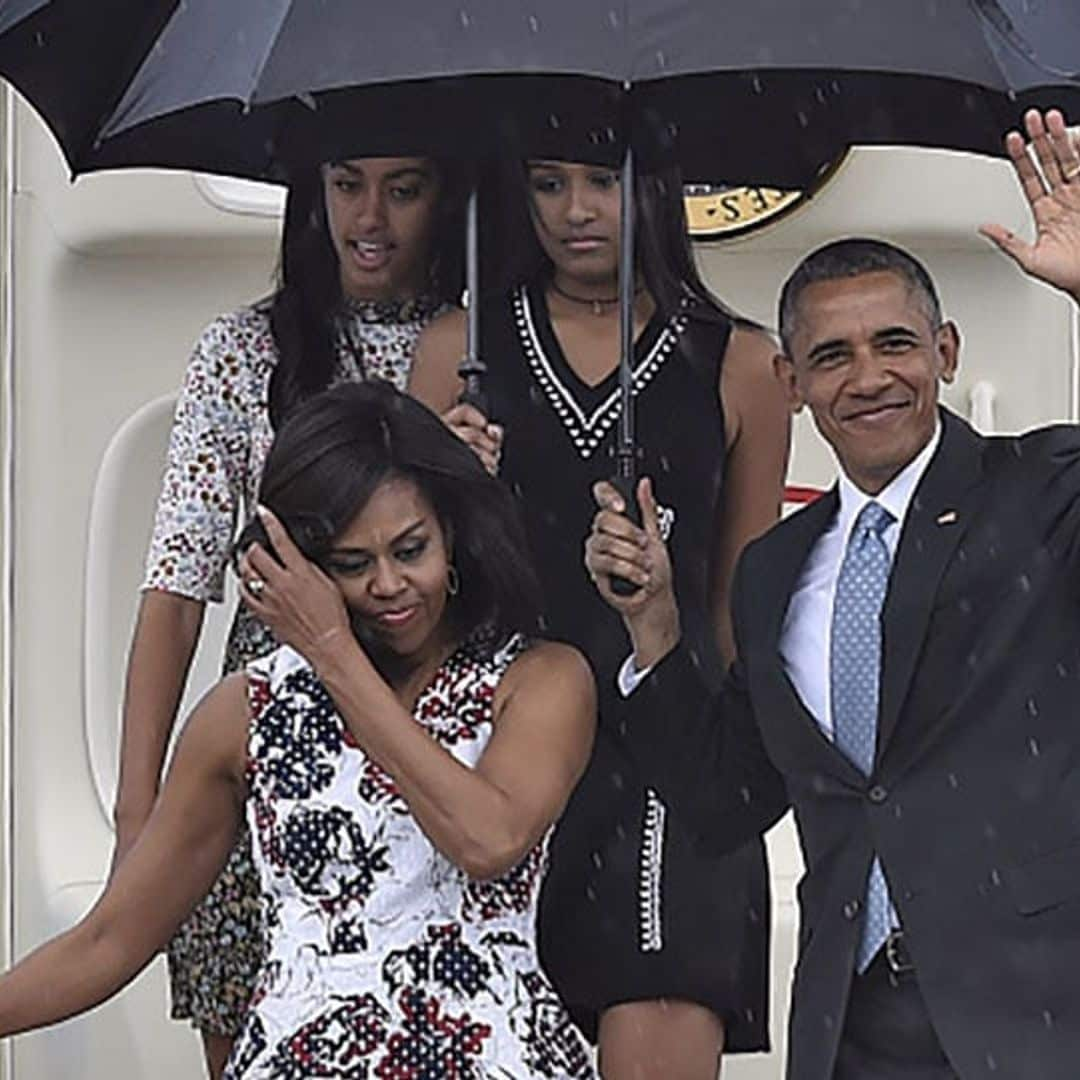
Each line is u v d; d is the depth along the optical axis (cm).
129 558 2569
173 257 2564
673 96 1975
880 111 1994
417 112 1989
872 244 1797
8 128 2566
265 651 2058
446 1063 1694
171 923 1789
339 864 1730
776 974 2438
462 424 1956
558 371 2042
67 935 1770
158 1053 2469
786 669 1789
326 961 1722
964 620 1747
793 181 2052
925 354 1775
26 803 2544
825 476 2550
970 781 1736
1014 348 2552
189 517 2098
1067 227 1758
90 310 2567
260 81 1816
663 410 2034
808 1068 1762
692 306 2058
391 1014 1706
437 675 1780
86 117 2003
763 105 1994
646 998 1988
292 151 2017
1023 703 1738
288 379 2088
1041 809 1728
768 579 1812
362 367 2098
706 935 1991
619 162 1984
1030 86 1805
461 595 1788
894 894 1738
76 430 2566
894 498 1788
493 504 1767
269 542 1731
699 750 1844
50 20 1922
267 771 1755
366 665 1706
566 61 1752
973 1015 1716
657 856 1986
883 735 1748
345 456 1722
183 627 2105
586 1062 1745
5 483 2561
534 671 1777
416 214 2077
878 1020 1759
